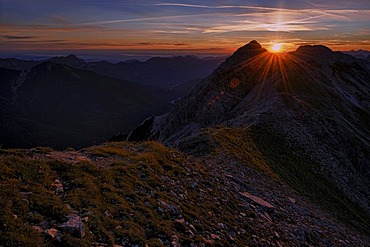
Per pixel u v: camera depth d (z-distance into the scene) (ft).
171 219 47.47
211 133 142.00
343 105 346.95
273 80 363.97
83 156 62.13
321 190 148.97
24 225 31.94
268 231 61.77
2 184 38.37
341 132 245.04
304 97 320.91
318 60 485.15
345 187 180.34
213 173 83.76
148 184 56.24
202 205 58.44
